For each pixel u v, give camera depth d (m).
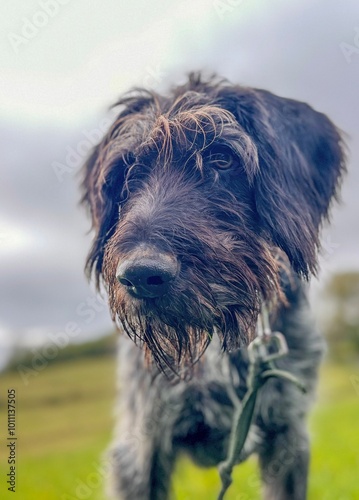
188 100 0.57
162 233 0.46
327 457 0.93
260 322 0.58
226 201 0.51
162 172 0.52
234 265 0.49
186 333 0.48
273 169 0.54
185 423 0.61
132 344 0.64
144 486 0.62
